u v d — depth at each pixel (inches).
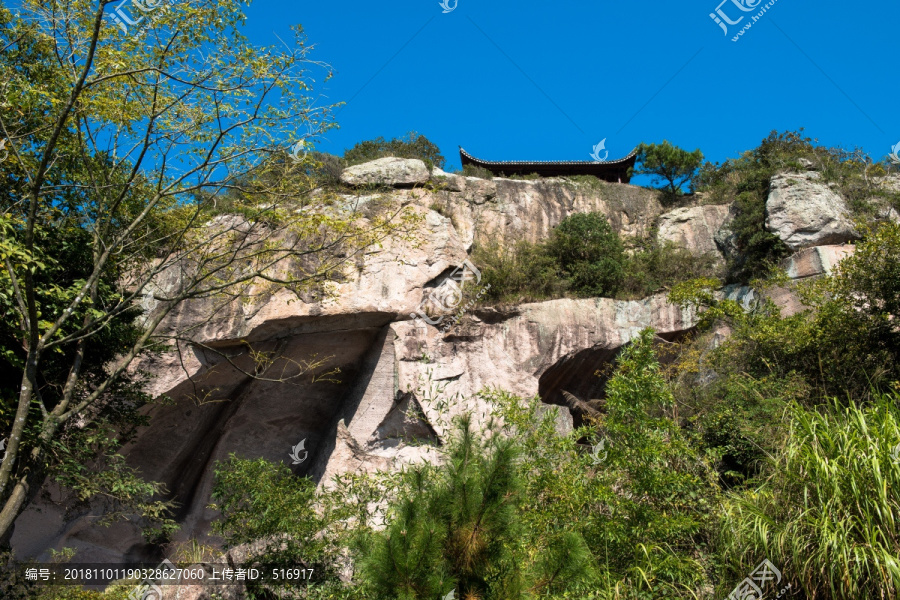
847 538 352.8
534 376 900.0
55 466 541.0
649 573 401.4
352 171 1006.4
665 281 995.9
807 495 377.7
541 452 486.0
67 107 437.7
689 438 537.3
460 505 302.4
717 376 708.0
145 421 680.4
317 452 894.4
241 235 780.0
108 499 798.5
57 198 581.3
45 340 459.2
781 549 368.8
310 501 567.2
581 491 427.5
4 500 481.7
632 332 940.0
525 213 1102.4
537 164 1224.8
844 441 382.9
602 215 1085.8
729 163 1208.8
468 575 301.1
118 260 603.5
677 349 914.1
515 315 928.9
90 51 437.7
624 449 445.1
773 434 494.9
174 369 820.6
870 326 578.6
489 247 1029.2
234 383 877.8
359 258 861.8
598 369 943.7
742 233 995.9
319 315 831.7
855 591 337.4
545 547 349.4
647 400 455.2
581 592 352.8
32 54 557.0
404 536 296.2
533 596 302.2
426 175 1032.2
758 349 665.6
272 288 685.9
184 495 892.0
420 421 823.1
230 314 820.0
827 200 957.8
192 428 873.5
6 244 419.8
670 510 451.2
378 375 853.8
